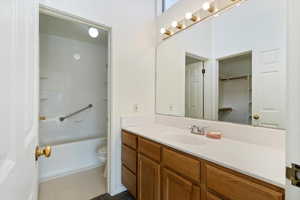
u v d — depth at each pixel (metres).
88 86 3.27
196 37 1.74
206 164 0.98
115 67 1.92
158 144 1.38
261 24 1.23
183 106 1.88
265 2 1.21
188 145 1.19
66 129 3.01
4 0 0.46
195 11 1.73
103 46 3.43
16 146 0.55
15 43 0.55
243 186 0.80
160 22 2.23
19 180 0.58
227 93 1.45
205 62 1.65
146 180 1.51
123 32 1.99
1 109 0.44
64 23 2.35
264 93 1.21
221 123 1.47
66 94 3.02
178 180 1.16
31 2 0.76
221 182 0.89
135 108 2.08
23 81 0.64
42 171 2.24
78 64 3.15
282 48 1.12
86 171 2.50
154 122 2.25
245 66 1.33
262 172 0.76
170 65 2.06
